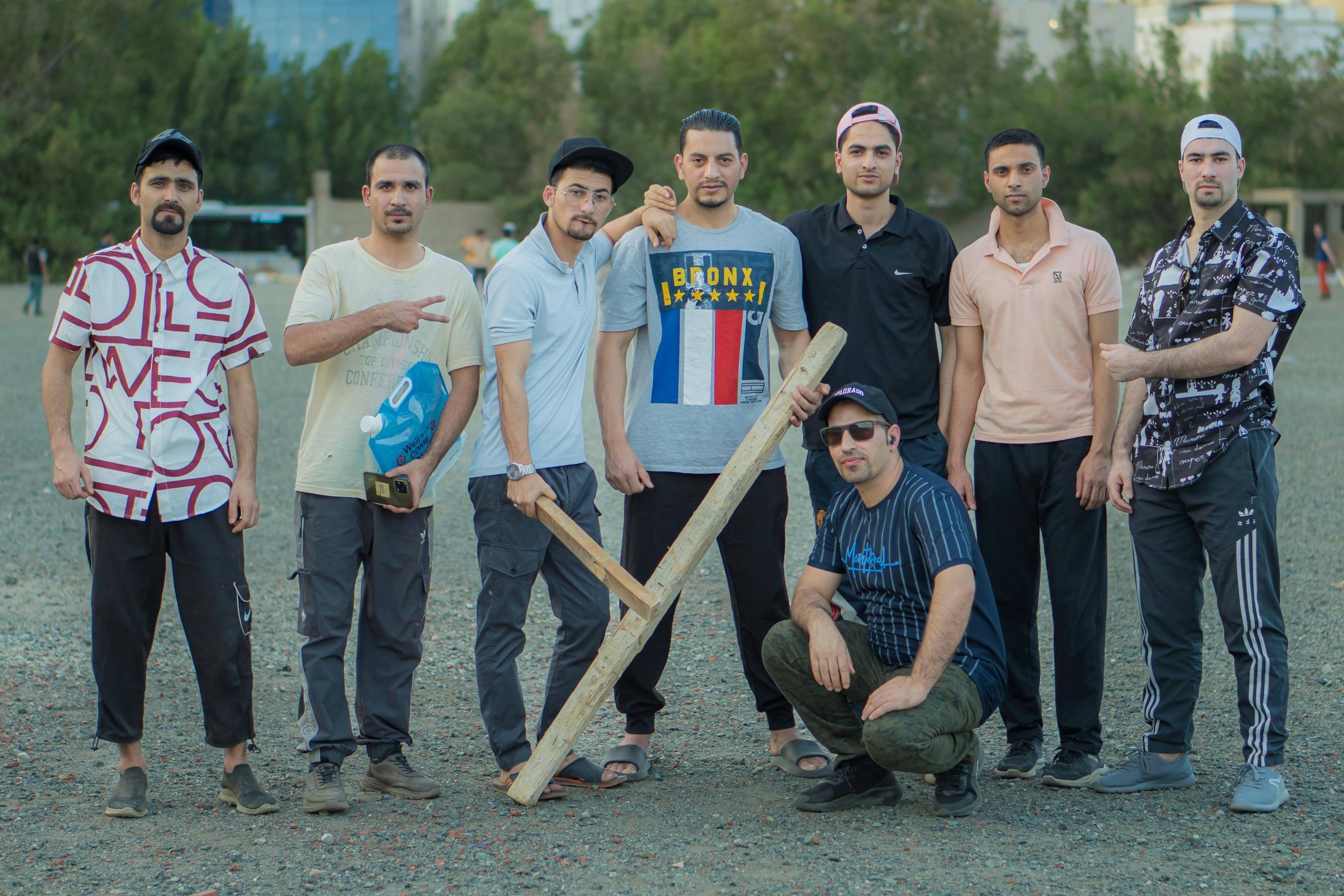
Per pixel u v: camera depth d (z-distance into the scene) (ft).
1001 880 11.78
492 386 14.67
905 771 13.29
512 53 204.44
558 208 14.19
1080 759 14.84
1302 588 22.90
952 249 15.65
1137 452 14.74
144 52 164.66
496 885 11.68
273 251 194.90
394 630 14.37
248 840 12.80
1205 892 11.52
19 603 22.09
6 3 148.87
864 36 181.47
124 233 163.63
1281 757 13.82
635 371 15.64
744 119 188.65
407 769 14.34
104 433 13.39
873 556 14.02
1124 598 23.12
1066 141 182.91
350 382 14.15
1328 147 175.42
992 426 15.35
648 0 231.71
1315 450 37.14
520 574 14.34
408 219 14.17
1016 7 264.52
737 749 16.19
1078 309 15.02
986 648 13.94
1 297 117.70
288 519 29.32
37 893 11.46
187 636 13.80
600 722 17.33
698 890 11.56
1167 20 291.79
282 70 219.20
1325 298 110.42
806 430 16.02
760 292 15.23
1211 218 14.32
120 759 14.11
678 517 15.37
